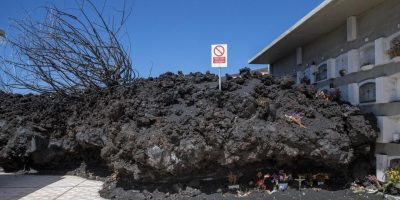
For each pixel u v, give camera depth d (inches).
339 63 414.9
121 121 354.9
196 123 316.8
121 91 426.6
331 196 306.7
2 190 365.7
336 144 314.2
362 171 341.7
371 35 354.9
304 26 424.5
